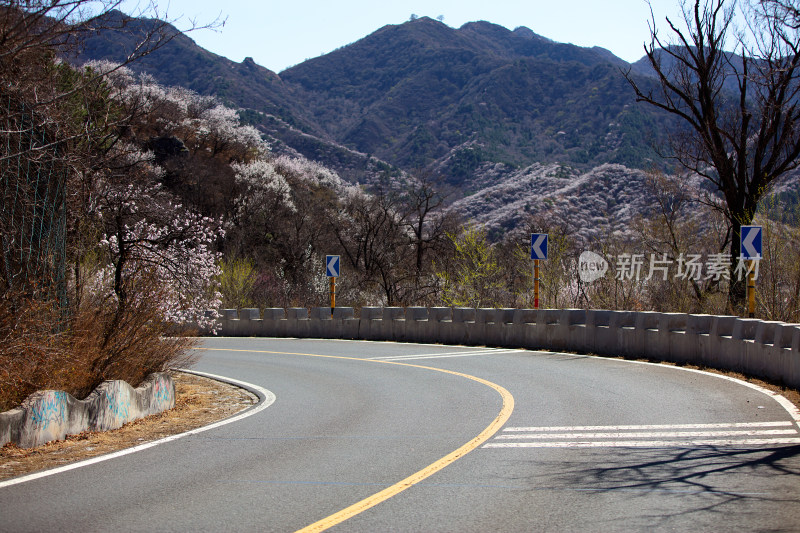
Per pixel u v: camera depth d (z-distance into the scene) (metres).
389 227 45.09
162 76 191.25
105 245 17.83
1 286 8.99
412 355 19.00
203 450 8.11
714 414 9.63
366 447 8.11
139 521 5.45
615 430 8.78
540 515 5.44
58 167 10.72
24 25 7.70
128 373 11.16
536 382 13.30
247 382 14.70
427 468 7.04
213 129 62.88
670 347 15.82
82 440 8.64
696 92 22.52
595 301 25.83
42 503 5.96
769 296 17.89
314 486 6.43
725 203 23.59
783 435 8.21
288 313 26.22
